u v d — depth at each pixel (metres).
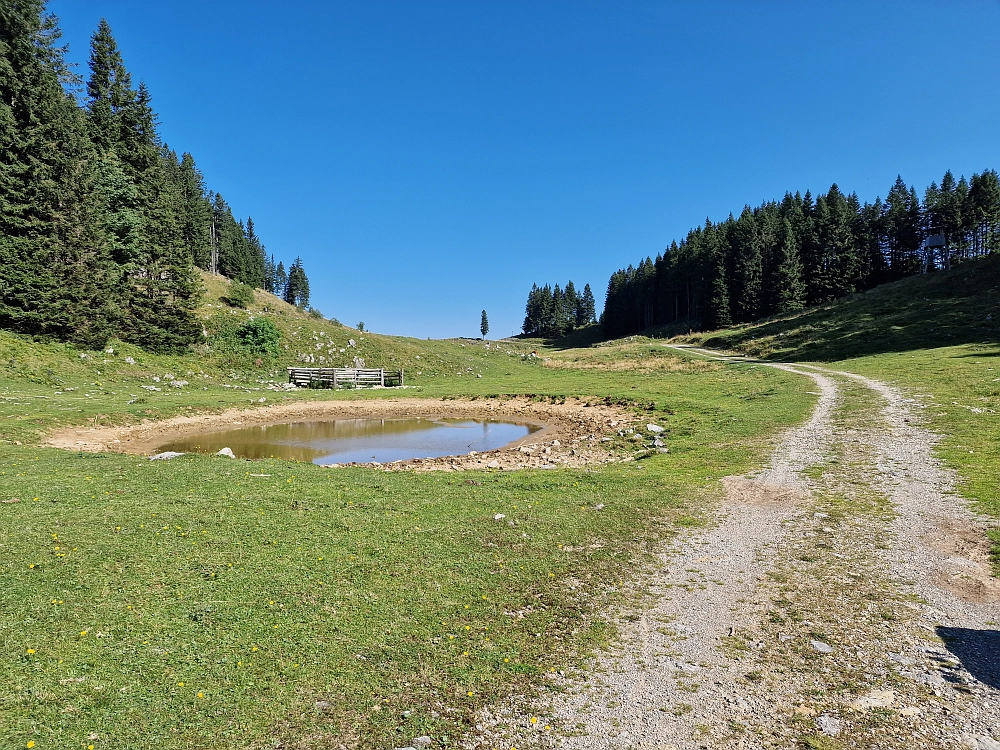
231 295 66.56
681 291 133.88
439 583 8.97
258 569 9.17
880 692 6.08
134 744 5.21
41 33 45.50
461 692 6.20
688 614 8.12
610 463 20.59
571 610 8.26
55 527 10.48
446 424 35.22
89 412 28.08
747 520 12.49
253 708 5.78
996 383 26.62
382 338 73.31
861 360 46.28
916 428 20.30
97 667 6.32
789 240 98.69
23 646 6.64
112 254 47.66
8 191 37.69
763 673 6.55
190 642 6.93
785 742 5.34
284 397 42.28
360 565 9.55
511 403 41.75
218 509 12.18
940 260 107.06
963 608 7.94
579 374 58.59
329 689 6.16
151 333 46.84
